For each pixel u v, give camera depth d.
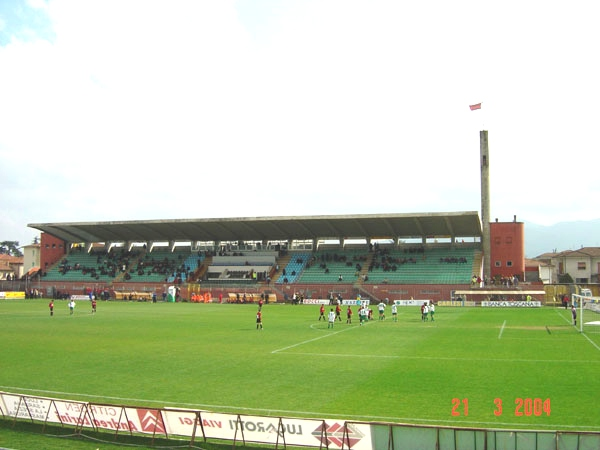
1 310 66.75
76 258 114.00
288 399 18.25
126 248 114.75
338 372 23.23
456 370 23.47
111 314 60.84
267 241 105.31
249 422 14.07
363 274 91.75
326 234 99.56
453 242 95.38
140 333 39.84
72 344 33.12
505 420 15.54
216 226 97.62
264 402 17.88
